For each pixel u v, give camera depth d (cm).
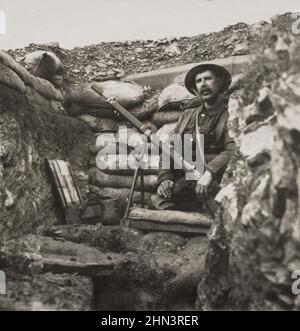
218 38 348
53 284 219
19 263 233
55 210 297
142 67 358
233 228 188
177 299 237
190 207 292
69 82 355
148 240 265
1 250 237
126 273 240
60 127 319
